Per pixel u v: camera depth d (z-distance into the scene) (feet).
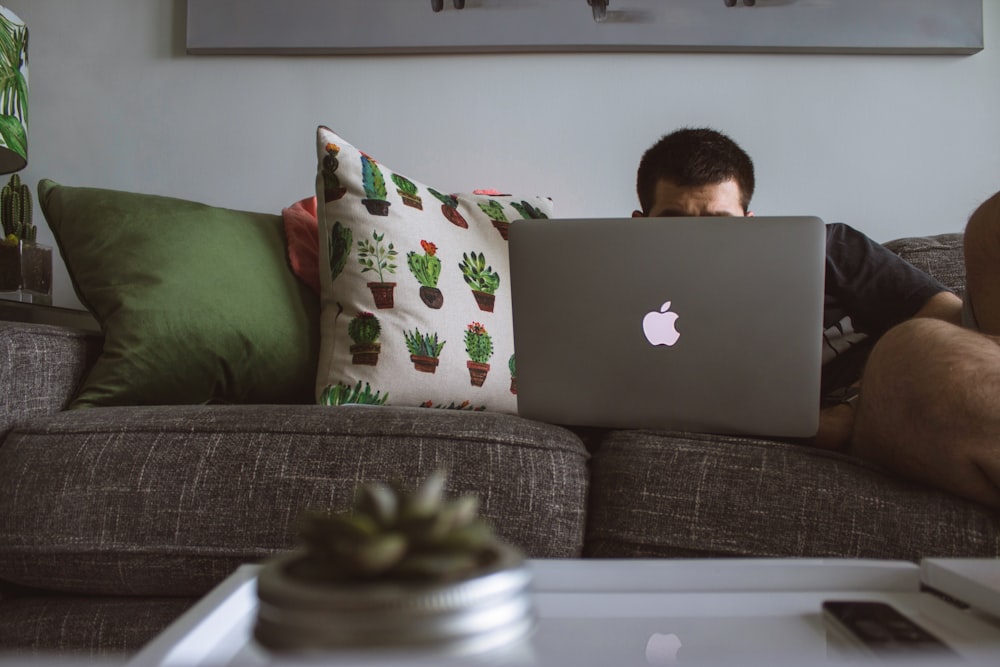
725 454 3.19
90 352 4.32
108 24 6.89
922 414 2.97
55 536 3.18
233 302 4.51
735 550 3.03
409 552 1.28
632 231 3.30
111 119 6.88
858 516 2.99
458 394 4.56
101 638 3.15
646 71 6.83
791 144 6.81
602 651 1.50
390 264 4.55
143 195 4.90
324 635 1.16
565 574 1.97
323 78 6.86
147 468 3.22
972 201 6.79
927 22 6.68
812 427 3.26
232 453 3.23
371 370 4.41
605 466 3.34
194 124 6.87
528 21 6.70
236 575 1.79
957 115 6.81
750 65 6.82
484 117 6.84
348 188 4.67
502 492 3.14
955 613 1.74
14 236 6.16
